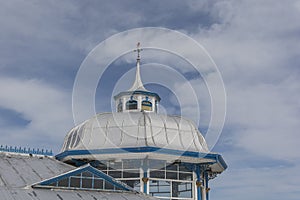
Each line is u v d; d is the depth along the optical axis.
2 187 17.98
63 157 26.00
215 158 26.05
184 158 25.59
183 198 25.59
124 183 23.28
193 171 26.48
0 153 23.19
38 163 22.97
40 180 19.41
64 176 19.56
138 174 25.02
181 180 25.89
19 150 24.27
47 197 17.86
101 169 25.83
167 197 25.03
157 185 25.09
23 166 21.84
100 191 20.23
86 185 20.03
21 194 17.53
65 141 28.83
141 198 20.47
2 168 20.78
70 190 19.47
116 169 25.48
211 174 30.28
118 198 19.81
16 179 19.38
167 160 25.53
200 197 26.36
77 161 26.20
